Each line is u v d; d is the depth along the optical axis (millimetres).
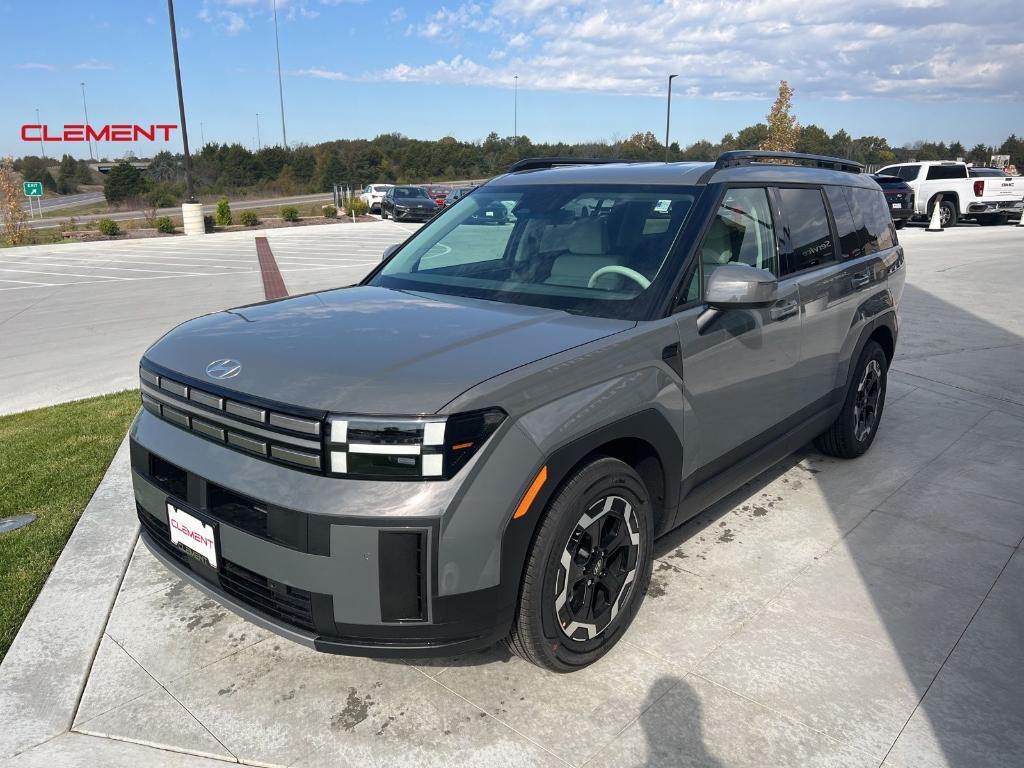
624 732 2551
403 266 3785
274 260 18438
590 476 2605
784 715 2635
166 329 9664
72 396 6688
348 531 2250
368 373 2408
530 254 3467
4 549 3754
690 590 3400
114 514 4102
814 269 4070
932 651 2984
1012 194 23766
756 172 3777
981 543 3850
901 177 23688
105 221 28922
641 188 3547
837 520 4098
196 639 3062
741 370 3377
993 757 2453
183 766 2404
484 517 2309
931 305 10594
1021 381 6770
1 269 17516
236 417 2455
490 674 2854
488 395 2334
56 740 2510
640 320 2938
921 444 5230
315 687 2781
